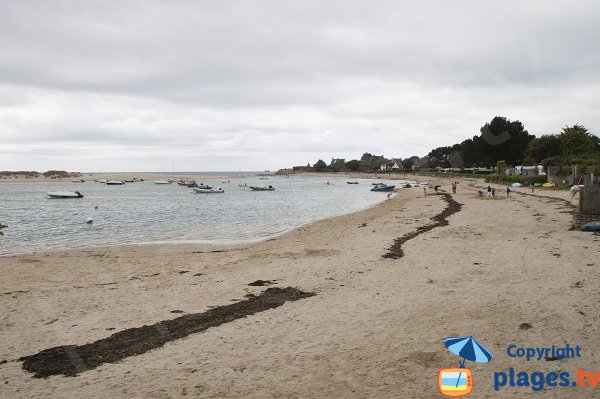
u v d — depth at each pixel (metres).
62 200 68.88
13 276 15.33
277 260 17.44
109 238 26.52
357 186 123.44
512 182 72.31
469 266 14.71
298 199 68.12
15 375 7.41
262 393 6.54
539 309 9.85
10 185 149.88
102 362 7.87
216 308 11.02
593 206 21.64
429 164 193.62
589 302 10.20
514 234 21.64
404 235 23.36
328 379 6.93
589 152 74.38
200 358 7.94
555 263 14.46
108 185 147.00
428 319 9.59
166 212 45.38
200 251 20.78
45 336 9.28
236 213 43.94
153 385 6.90
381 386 6.62
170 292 12.79
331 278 13.92
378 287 12.57
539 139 89.06
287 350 8.20
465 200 49.47
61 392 6.75
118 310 11.08
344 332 9.04
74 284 14.05
